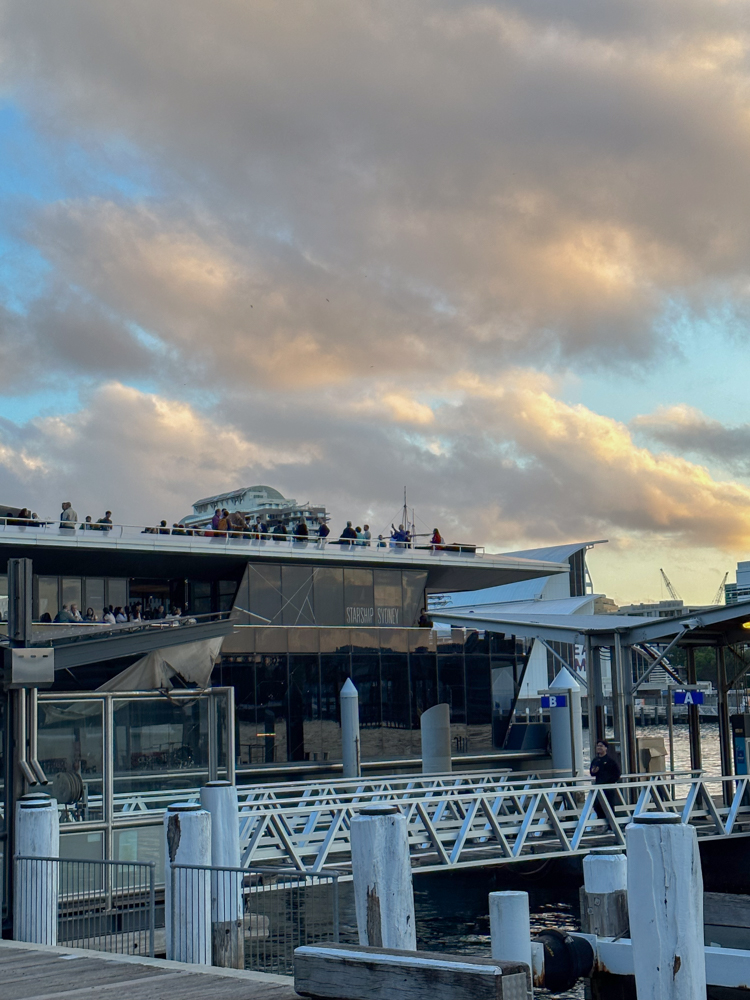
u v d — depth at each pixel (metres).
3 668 13.81
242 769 36.03
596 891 12.30
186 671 17.55
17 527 35.28
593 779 27.84
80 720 16.44
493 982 6.98
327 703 39.31
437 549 43.97
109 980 10.05
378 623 41.72
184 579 40.84
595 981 11.88
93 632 15.87
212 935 11.91
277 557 39.28
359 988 7.70
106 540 36.50
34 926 13.06
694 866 8.98
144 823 16.69
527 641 44.56
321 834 22.14
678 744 93.50
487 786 25.86
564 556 74.69
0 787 14.21
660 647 31.31
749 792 30.98
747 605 27.81
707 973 11.58
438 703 41.81
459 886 28.09
